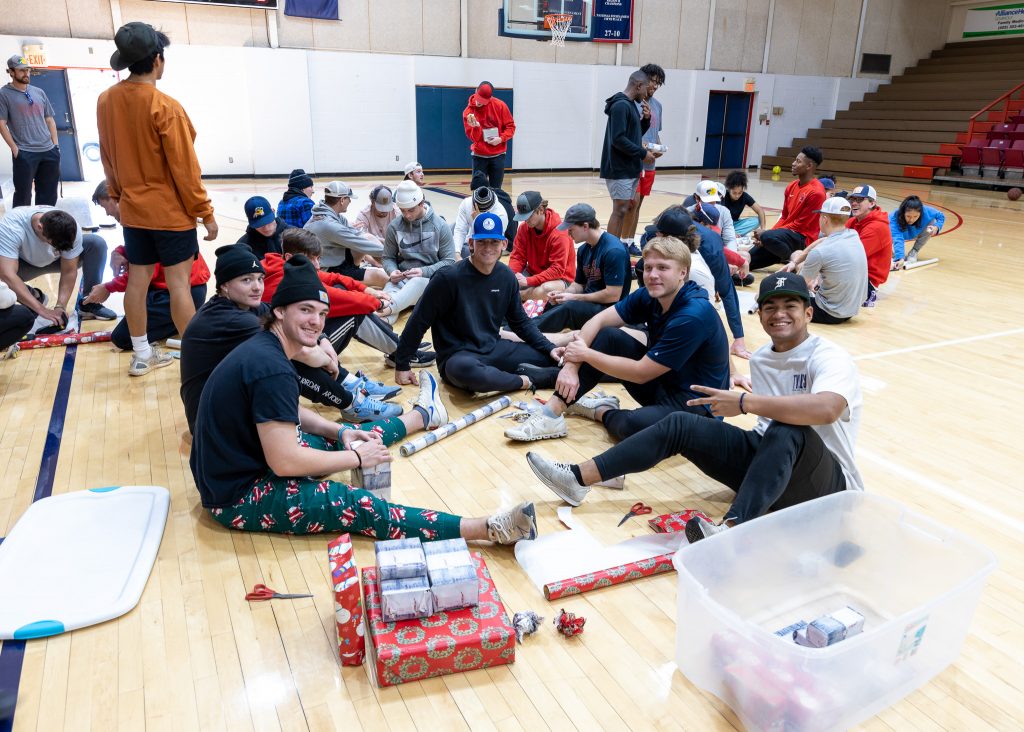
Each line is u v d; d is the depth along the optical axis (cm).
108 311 474
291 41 1326
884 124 1702
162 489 249
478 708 166
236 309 262
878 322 506
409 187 445
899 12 1883
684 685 175
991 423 333
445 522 221
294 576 211
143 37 324
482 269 329
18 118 671
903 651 162
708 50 1695
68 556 211
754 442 234
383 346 378
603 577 209
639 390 305
